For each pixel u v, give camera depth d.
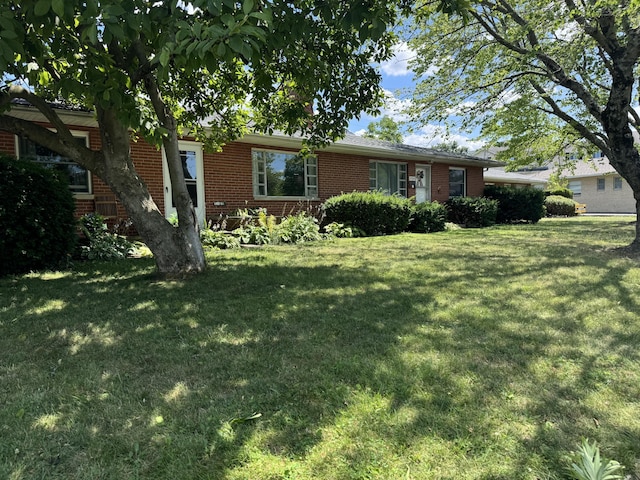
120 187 5.21
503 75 9.89
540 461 1.74
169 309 3.97
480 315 3.73
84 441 1.89
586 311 3.80
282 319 3.66
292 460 1.77
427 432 1.94
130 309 3.97
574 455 1.76
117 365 2.72
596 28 7.14
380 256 7.36
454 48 10.60
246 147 10.89
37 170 5.89
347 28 3.49
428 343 3.06
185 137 9.70
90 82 3.38
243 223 10.13
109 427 2.01
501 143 14.17
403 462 1.74
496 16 9.23
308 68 4.93
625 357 2.76
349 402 2.23
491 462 1.74
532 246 8.64
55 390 2.37
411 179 15.51
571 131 12.45
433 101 11.66
